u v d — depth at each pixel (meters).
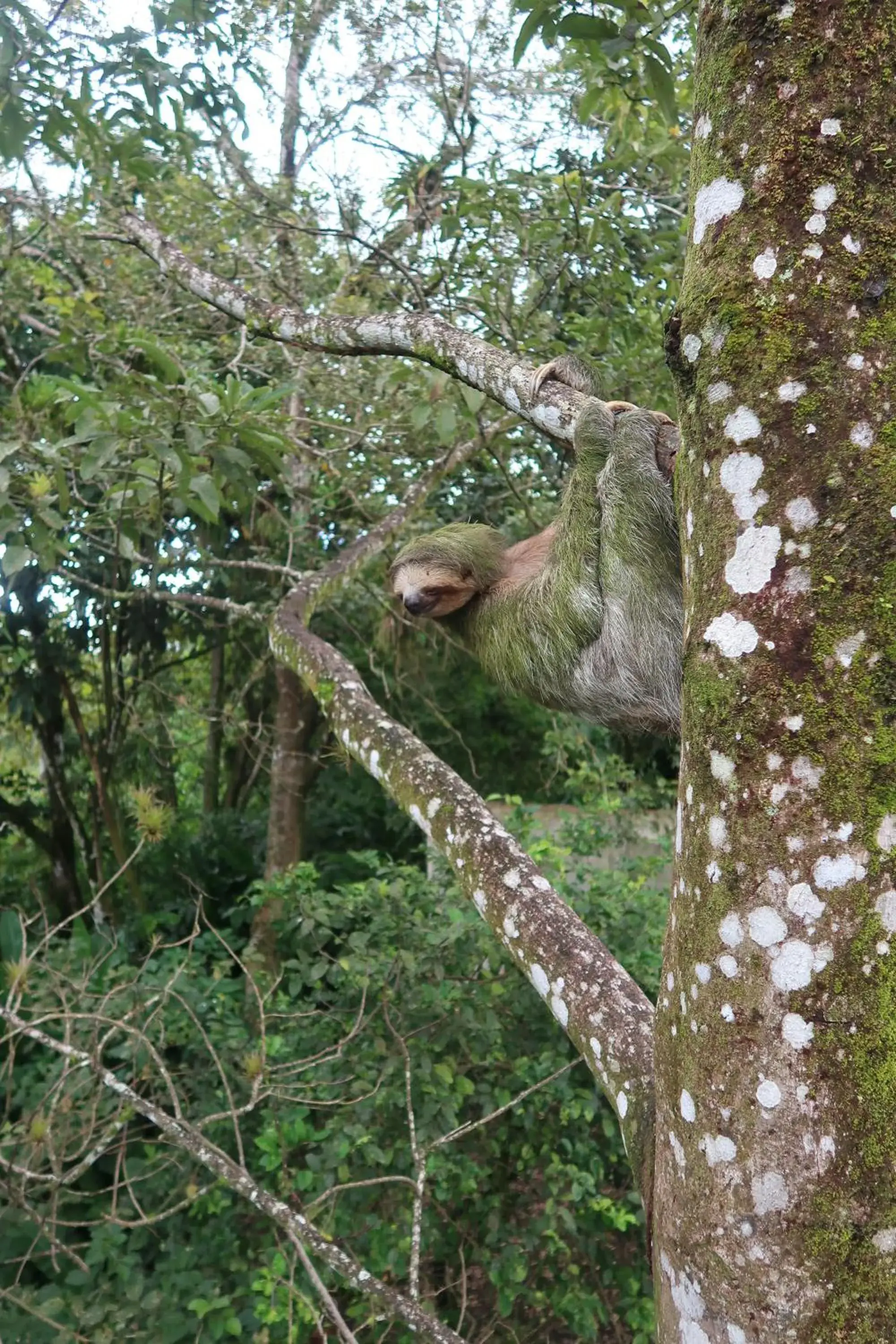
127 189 6.93
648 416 2.97
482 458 8.00
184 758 14.84
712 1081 1.44
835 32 1.40
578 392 3.07
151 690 10.68
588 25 3.60
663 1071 1.57
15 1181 5.20
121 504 5.66
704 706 1.48
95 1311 5.25
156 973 6.83
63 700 11.38
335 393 7.04
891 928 1.35
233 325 7.67
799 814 1.38
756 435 1.43
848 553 1.38
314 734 11.16
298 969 6.57
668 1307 1.55
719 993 1.44
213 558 7.22
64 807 11.30
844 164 1.40
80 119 4.78
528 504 7.84
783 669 1.40
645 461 2.91
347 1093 5.77
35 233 7.52
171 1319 5.42
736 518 1.45
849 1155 1.34
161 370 4.97
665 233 5.43
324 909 6.15
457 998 5.77
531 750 13.75
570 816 8.53
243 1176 3.59
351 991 5.86
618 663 3.03
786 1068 1.37
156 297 7.47
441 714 11.11
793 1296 1.35
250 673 11.76
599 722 3.38
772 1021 1.38
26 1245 5.98
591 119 6.09
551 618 3.38
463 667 12.28
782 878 1.39
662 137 5.72
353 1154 5.71
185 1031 6.33
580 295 6.43
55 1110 5.14
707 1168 1.44
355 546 5.53
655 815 9.03
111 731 10.31
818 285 1.40
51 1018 4.63
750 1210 1.39
